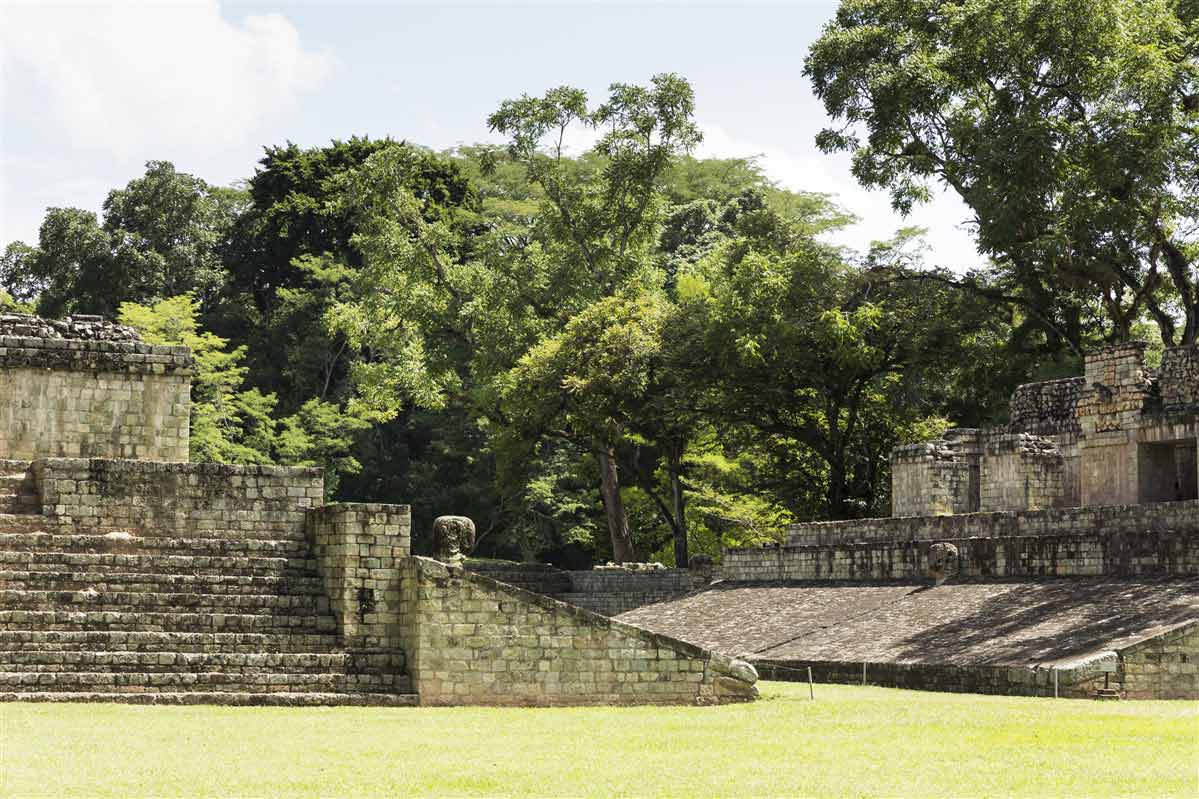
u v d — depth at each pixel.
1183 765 16.89
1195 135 44.22
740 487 60.66
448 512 71.00
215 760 16.75
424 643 24.19
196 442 62.03
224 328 76.62
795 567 42.72
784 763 17.14
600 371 50.59
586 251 56.91
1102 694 25.28
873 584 39.19
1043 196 45.47
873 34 48.69
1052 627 29.34
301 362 71.88
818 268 51.12
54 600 24.41
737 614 40.28
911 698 25.94
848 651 32.34
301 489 28.75
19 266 77.12
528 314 56.72
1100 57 44.91
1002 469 40.75
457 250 73.00
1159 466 39.19
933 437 54.12
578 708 23.94
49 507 27.27
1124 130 43.09
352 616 25.12
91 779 15.27
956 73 47.62
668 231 83.00
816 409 54.28
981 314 50.97
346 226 76.12
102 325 34.38
